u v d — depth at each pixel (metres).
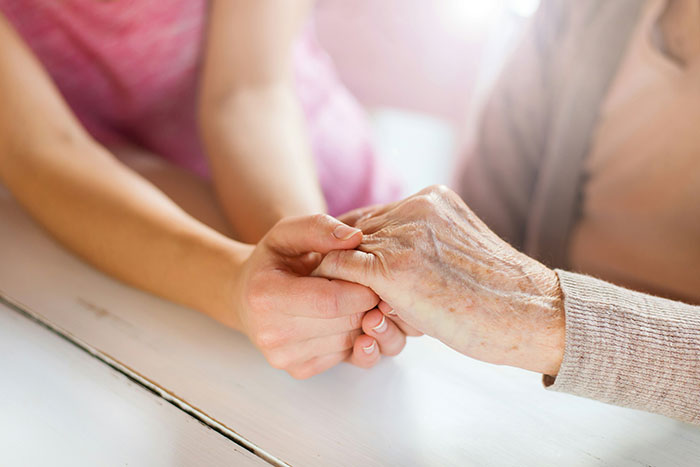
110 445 0.55
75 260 0.72
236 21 0.82
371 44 1.52
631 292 0.59
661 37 0.84
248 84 0.82
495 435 0.57
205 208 0.78
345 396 0.60
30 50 0.79
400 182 1.13
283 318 0.58
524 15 1.21
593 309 0.57
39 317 0.64
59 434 0.55
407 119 1.56
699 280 0.83
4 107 0.73
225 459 0.55
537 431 0.58
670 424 0.59
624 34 0.86
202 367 0.61
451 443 0.56
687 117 0.82
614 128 0.87
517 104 0.97
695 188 0.82
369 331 0.59
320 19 1.51
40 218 0.72
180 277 0.65
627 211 0.87
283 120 0.81
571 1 0.91
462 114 1.54
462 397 0.60
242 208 0.73
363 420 0.58
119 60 0.84
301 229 0.59
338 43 1.53
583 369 0.57
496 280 0.58
